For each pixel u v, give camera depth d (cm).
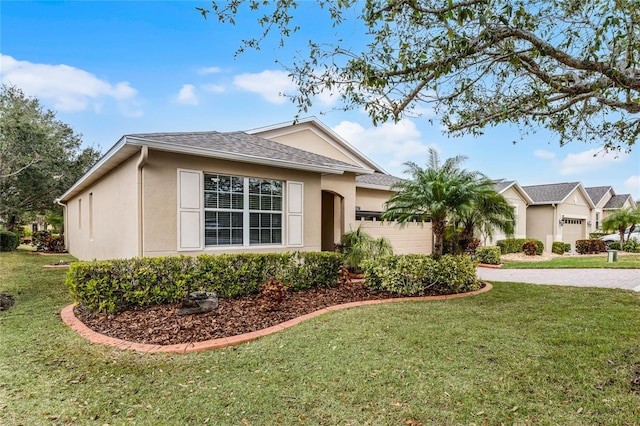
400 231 1464
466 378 367
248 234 920
